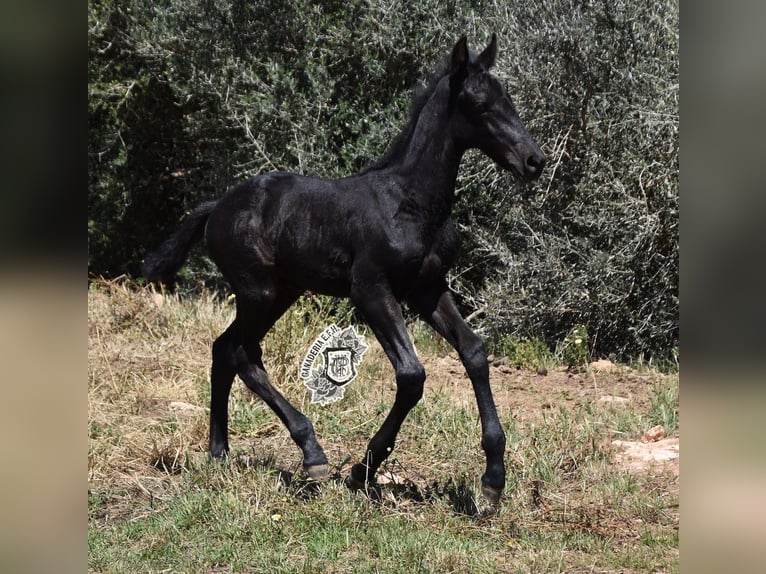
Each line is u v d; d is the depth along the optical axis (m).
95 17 10.98
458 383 7.59
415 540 4.18
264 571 3.95
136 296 8.75
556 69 8.76
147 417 6.17
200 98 10.84
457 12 9.79
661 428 6.05
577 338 8.48
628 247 8.64
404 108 9.75
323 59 10.14
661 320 8.86
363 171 4.93
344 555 4.11
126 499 4.88
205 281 10.77
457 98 4.58
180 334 8.17
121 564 3.99
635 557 4.10
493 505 4.64
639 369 8.45
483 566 3.95
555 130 8.93
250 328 5.13
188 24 10.41
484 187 9.38
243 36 10.36
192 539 4.30
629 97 8.74
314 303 8.66
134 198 11.98
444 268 4.77
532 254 8.98
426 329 9.39
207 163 11.70
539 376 8.02
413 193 4.67
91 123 11.68
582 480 5.17
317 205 4.87
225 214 5.13
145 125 11.89
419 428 6.10
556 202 9.16
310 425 5.03
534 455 5.46
